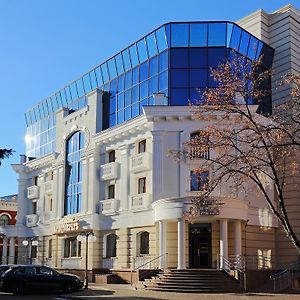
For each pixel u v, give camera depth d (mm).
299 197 36469
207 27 37781
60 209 45062
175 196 34938
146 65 40156
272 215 36344
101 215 40250
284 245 36469
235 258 32156
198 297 25156
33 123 55656
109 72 43688
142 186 37750
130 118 40844
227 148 23438
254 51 39656
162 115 35906
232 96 22734
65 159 45906
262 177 33906
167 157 35594
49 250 46656
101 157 41688
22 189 52750
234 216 31828
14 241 54344
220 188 33562
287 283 30828
